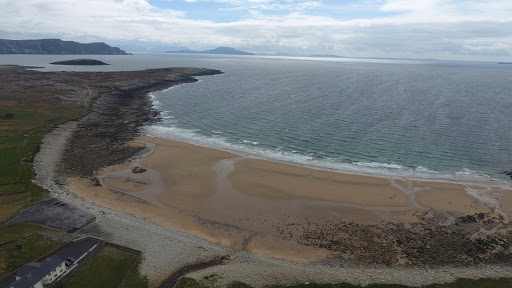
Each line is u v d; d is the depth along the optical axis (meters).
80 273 38.41
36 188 58.09
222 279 38.38
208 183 63.56
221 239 47.25
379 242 46.59
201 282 37.66
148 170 68.88
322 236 48.06
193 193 59.94
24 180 60.28
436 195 59.62
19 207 51.66
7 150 72.62
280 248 45.41
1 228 45.81
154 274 38.88
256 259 42.81
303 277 39.34
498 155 78.81
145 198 58.16
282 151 80.94
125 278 37.94
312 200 57.72
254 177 66.06
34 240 43.41
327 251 44.72
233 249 44.88
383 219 52.19
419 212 54.09
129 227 48.09
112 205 55.34
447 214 53.50
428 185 63.50
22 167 65.44
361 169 70.81
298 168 70.50
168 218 52.22
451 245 45.78
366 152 80.25
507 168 72.06
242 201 57.44
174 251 43.25
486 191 61.50
